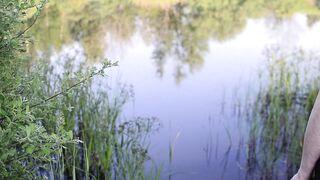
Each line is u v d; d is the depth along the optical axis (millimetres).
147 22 15195
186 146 5578
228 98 7430
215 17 16797
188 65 9977
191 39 13062
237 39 12953
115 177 4512
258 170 5082
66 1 15445
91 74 2979
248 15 17219
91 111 5016
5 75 2662
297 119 5910
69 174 4430
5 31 2586
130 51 11039
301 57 8148
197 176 4934
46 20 13008
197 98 7496
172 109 6875
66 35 11703
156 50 11453
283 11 17734
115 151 4797
